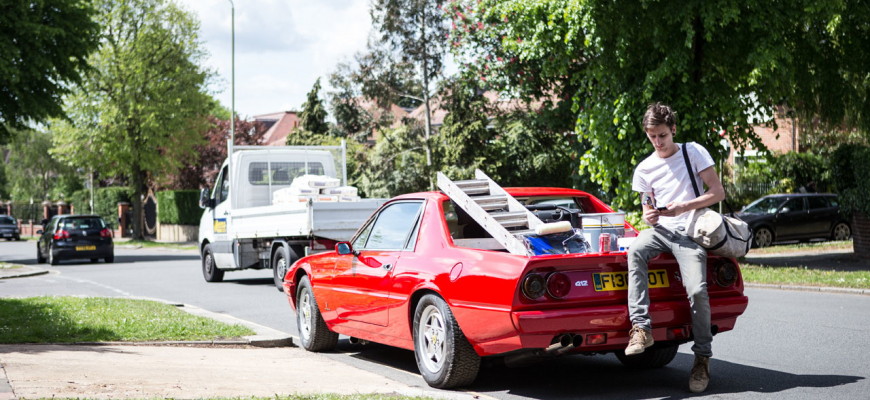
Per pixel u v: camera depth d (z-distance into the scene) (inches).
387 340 278.5
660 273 234.1
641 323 218.7
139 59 1695.4
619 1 605.3
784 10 598.5
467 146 1116.5
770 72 600.7
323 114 2156.7
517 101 1128.2
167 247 1555.1
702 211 224.8
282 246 573.3
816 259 739.4
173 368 268.5
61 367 256.5
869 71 716.7
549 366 289.3
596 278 224.1
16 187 3250.5
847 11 656.4
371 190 1283.2
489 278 224.4
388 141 1280.8
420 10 1192.2
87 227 1061.1
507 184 1136.2
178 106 1740.9
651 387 249.6
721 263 239.3
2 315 404.2
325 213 537.0
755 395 234.1
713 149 650.2
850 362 285.6
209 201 689.0
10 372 240.5
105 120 1689.2
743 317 404.2
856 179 708.0
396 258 271.3
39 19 1050.1
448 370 241.8
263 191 659.4
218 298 557.3
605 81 660.1
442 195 271.1
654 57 642.8
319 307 322.0
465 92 1054.4
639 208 680.4
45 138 3031.5
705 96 633.6
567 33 627.5
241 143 2190.0
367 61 1233.4
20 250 1649.9
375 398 218.8
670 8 600.4
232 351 323.3
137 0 1702.8
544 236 237.6
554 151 1125.1
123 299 497.0
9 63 1002.7
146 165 1759.4
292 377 261.0
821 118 778.2
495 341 224.5
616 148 666.8
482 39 909.8
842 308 433.1
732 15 568.7
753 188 1167.6
